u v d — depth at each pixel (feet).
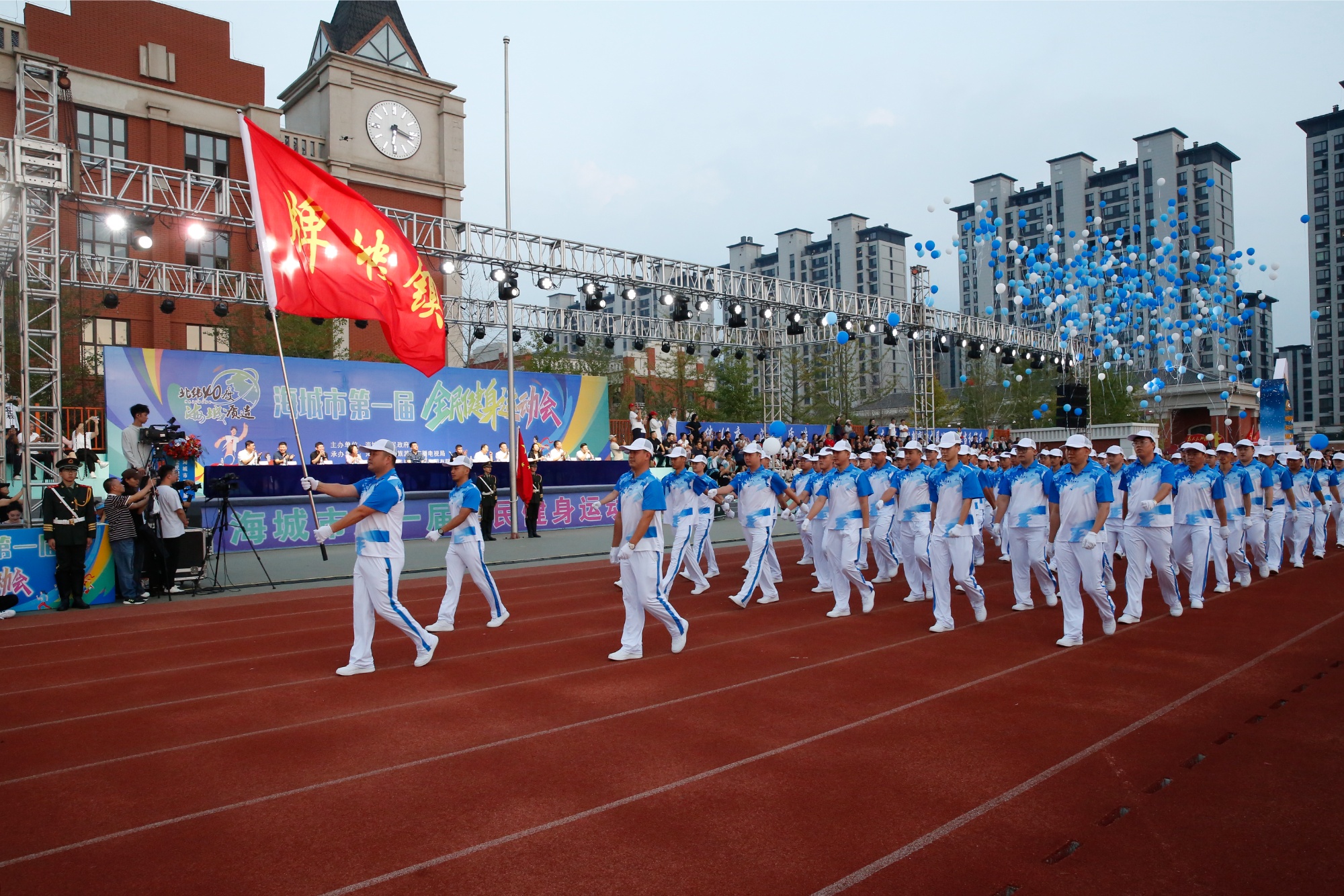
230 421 70.79
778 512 41.83
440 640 30.35
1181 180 267.59
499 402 85.66
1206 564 35.27
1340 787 16.12
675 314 80.48
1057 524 29.04
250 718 21.15
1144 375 138.92
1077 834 14.24
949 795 15.88
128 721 20.98
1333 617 32.96
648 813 15.21
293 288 31.94
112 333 96.58
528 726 20.25
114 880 12.98
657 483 26.89
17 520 45.73
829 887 12.51
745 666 26.02
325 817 15.19
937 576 30.91
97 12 98.02
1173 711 20.90
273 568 49.60
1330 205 286.87
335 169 109.91
